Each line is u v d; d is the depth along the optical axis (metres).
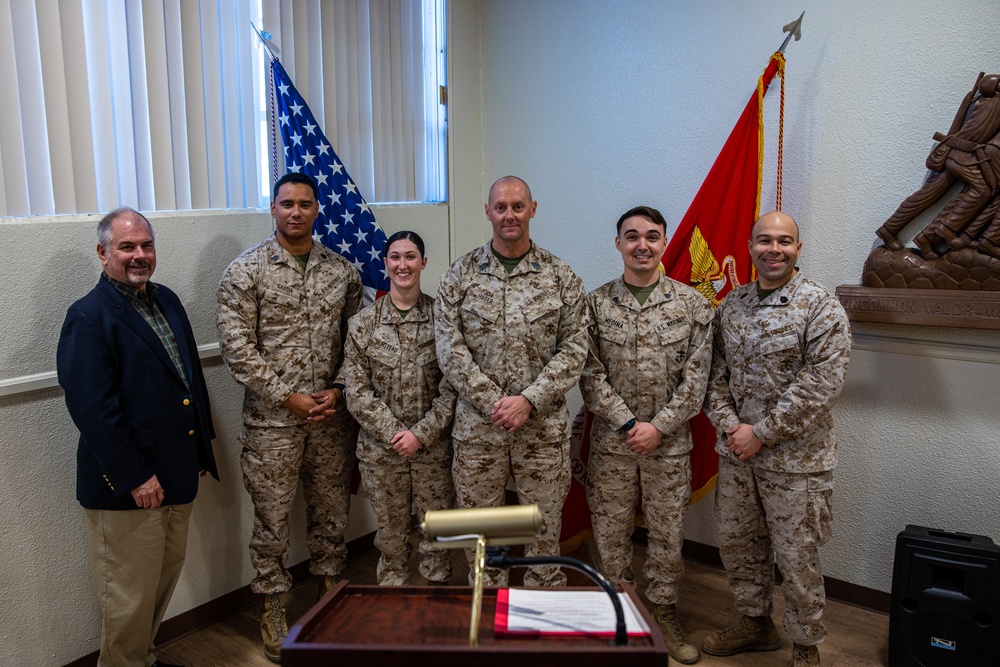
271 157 2.86
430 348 2.59
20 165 2.21
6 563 2.23
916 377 2.65
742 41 2.89
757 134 2.75
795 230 2.31
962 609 2.31
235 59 2.75
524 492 2.50
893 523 2.75
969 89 2.47
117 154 2.46
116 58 2.42
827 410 2.29
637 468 2.59
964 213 2.44
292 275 2.55
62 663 2.39
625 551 2.66
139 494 2.15
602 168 3.33
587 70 3.32
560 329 2.49
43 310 2.26
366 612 1.25
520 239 2.44
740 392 2.43
